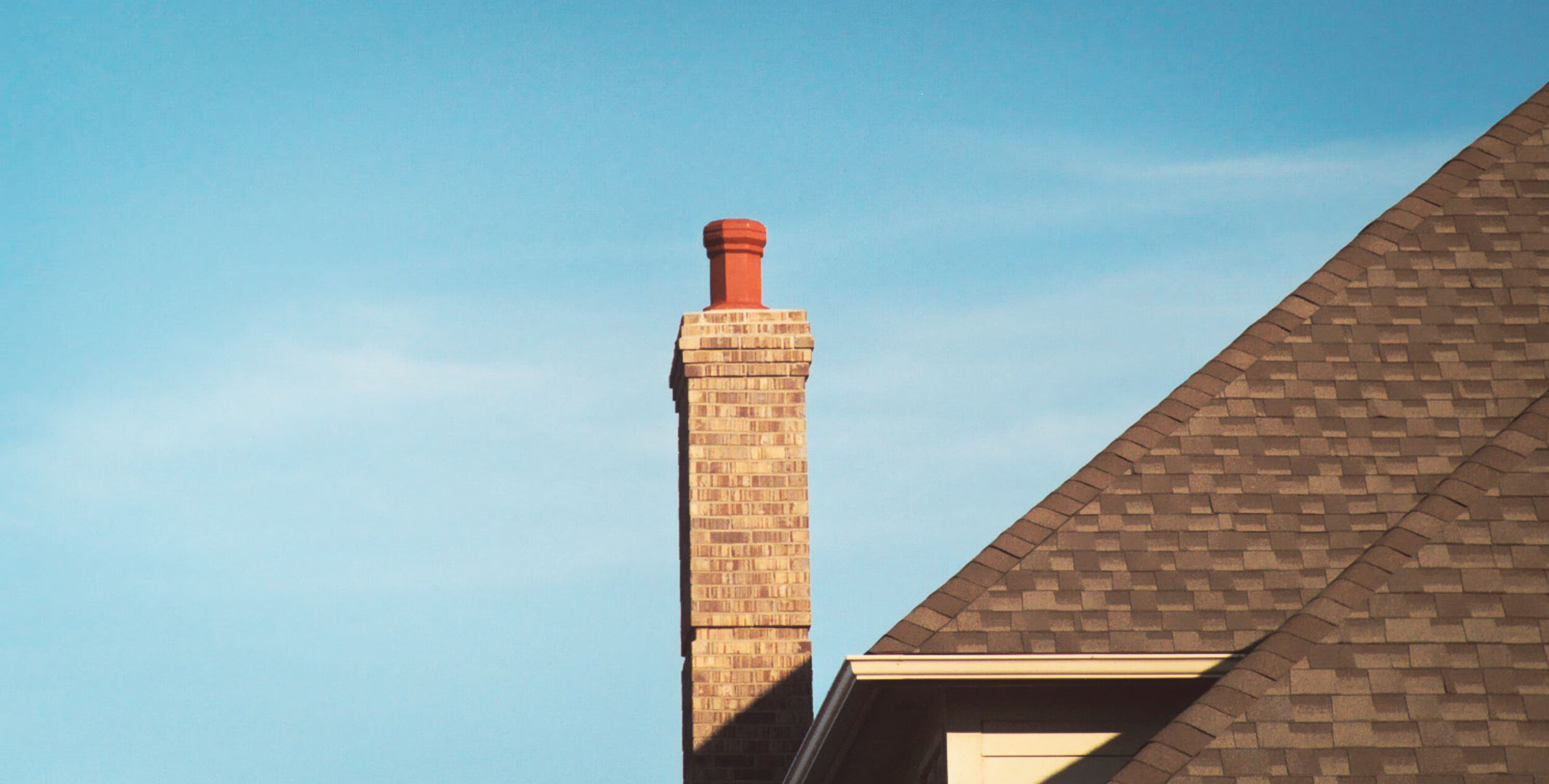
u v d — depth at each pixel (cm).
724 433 1789
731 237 1858
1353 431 1298
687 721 1773
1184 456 1294
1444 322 1356
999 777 1191
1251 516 1255
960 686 1192
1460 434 1291
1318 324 1362
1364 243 1415
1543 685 977
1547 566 1028
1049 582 1225
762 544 1767
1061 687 1196
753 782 1717
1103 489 1280
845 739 1359
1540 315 1357
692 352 1800
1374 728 964
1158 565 1231
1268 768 950
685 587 1800
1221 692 988
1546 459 1083
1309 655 998
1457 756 949
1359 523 1245
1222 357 1354
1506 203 1432
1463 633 1001
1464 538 1045
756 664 1745
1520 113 1502
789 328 1812
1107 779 1188
